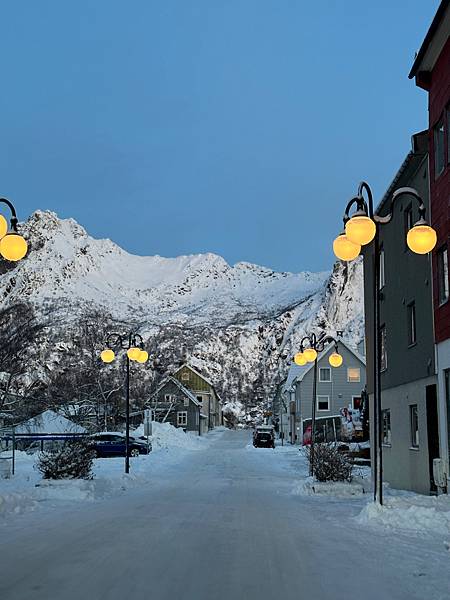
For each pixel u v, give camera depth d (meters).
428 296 17.95
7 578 7.13
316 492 18.08
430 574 7.55
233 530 11.20
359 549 9.28
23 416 50.62
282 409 81.50
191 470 31.84
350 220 12.19
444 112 16.20
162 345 178.00
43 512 13.77
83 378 72.38
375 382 13.02
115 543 9.60
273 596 6.46
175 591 6.59
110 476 21.33
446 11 14.69
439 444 16.66
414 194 12.42
